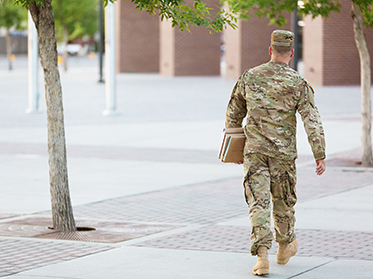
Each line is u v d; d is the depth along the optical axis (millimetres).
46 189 14156
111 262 8406
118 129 24391
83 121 26969
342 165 16609
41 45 10266
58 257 8703
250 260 8461
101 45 51781
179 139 21781
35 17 10172
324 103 33469
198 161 17766
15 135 22891
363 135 16656
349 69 45969
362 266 8125
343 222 10789
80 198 13164
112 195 13453
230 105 7891
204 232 10211
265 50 53438
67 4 72938
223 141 7828
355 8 16141
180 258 8586
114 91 29234
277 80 7625
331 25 45406
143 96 38812
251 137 7660
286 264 8234
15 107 32875
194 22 9859
